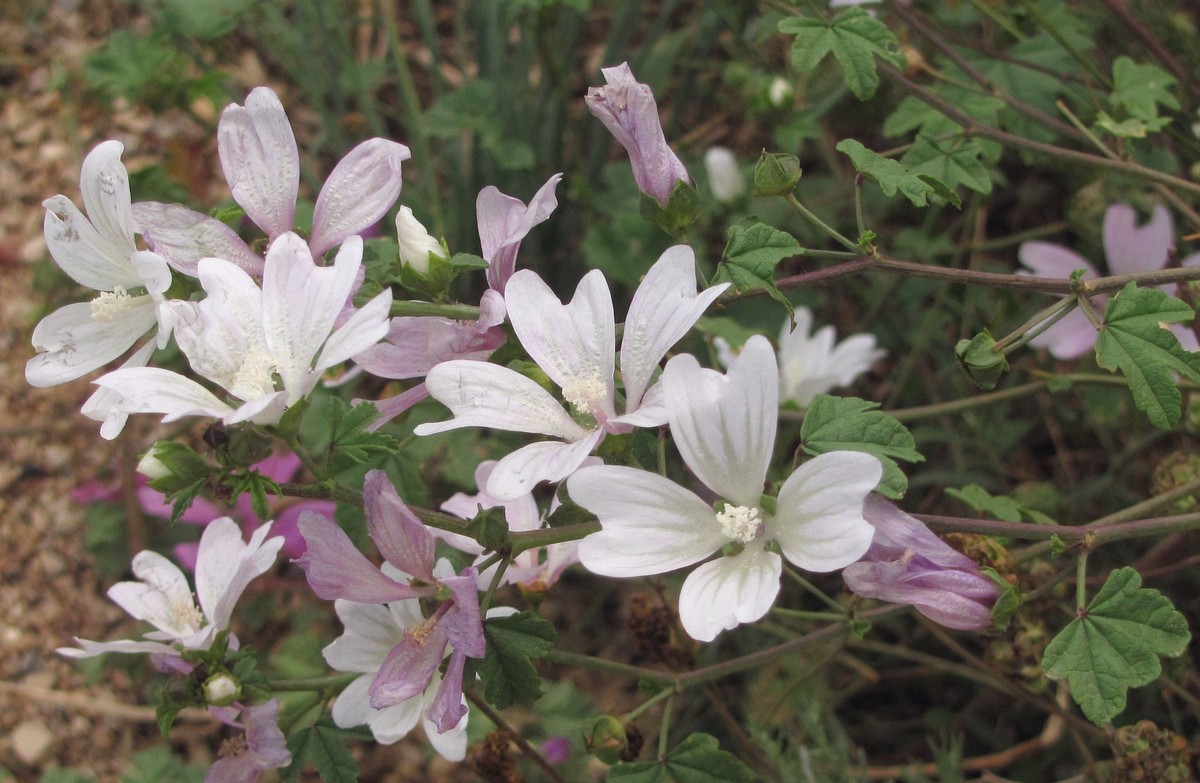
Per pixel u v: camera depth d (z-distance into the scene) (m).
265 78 0.78
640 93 0.36
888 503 0.34
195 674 0.37
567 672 0.62
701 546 0.33
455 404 0.33
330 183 0.36
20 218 0.73
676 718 0.57
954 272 0.38
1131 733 0.43
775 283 0.37
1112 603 0.35
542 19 0.56
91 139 0.74
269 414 0.32
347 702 0.38
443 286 0.35
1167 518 0.36
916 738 0.57
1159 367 0.36
